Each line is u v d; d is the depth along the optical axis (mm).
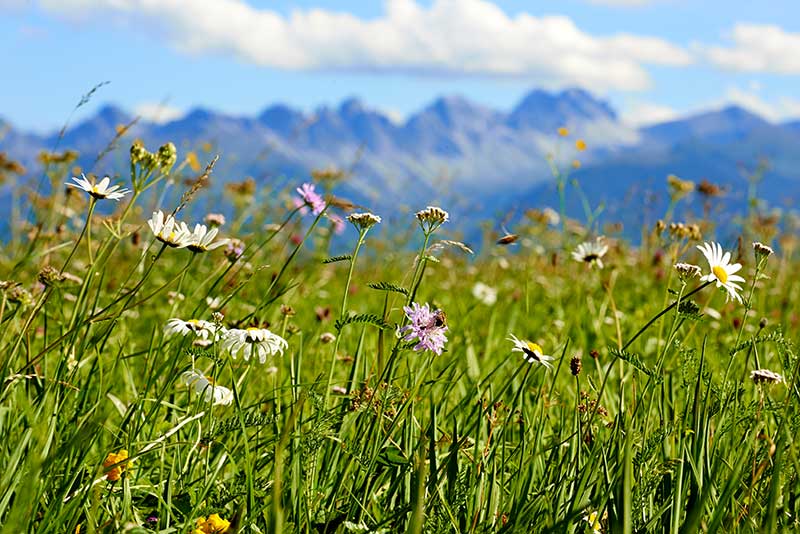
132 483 1271
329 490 1279
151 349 1402
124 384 1528
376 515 1234
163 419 1397
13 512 1085
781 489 1265
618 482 1188
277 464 1107
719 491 1249
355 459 1252
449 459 1245
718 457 1247
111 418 1440
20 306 1370
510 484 1300
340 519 1220
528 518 1202
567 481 1264
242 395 1387
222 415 1356
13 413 1299
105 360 1544
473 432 1369
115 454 1255
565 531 1166
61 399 1321
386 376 1290
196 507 1202
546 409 1353
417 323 1271
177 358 1334
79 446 1245
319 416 1281
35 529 1176
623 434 1305
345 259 1297
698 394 1253
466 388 1562
